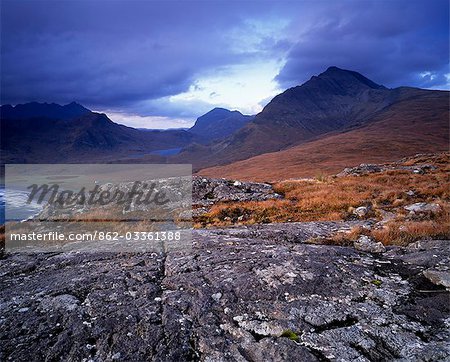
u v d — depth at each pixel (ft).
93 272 29.89
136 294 24.88
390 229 42.14
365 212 58.03
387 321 21.07
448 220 45.73
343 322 21.03
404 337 19.27
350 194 74.23
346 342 18.84
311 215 60.34
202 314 21.85
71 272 30.40
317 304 22.99
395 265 31.09
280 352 17.83
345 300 23.84
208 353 18.08
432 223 43.24
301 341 18.98
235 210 66.39
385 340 19.02
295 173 327.06
